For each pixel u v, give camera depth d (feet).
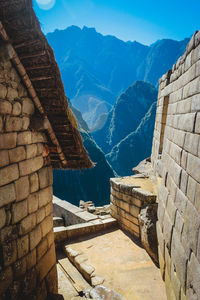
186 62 11.56
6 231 7.65
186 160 10.18
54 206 33.37
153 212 17.44
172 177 12.78
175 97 14.11
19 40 6.82
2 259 7.46
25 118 8.59
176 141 12.55
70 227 20.49
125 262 16.02
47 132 10.46
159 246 15.06
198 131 8.84
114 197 22.65
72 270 16.03
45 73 8.03
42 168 10.21
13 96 7.70
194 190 8.84
